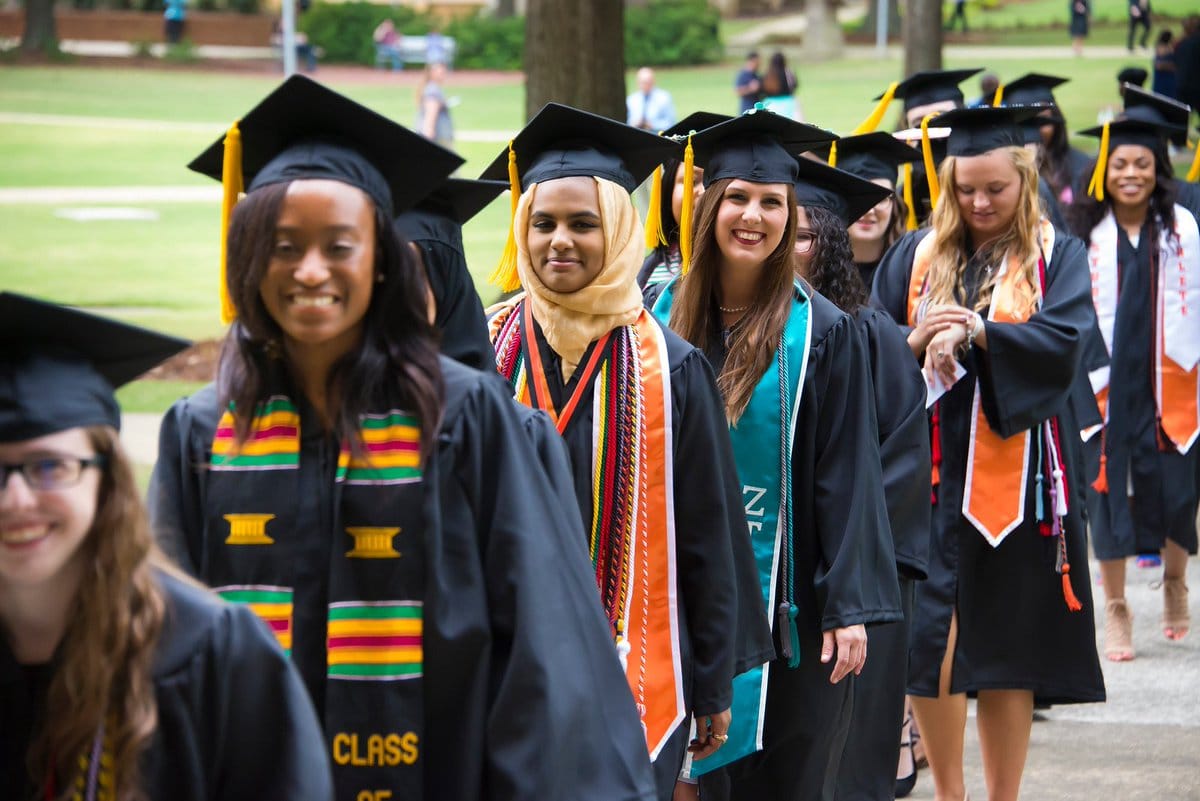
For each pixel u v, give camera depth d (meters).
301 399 4.00
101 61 57.94
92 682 3.04
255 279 3.79
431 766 3.93
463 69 58.88
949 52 54.44
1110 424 10.62
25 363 3.18
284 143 4.12
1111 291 10.73
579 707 3.93
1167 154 10.70
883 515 6.41
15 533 3.04
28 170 35.62
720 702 5.45
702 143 6.44
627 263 5.50
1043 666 7.57
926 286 7.93
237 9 65.94
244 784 3.30
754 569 5.67
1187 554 10.72
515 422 4.10
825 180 7.24
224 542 3.97
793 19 70.56
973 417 7.67
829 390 6.36
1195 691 9.71
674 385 5.48
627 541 5.37
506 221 27.80
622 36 16.62
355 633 3.86
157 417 15.38
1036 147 11.54
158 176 35.19
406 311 3.94
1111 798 7.89
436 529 3.89
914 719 8.74
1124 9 64.44
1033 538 7.58
